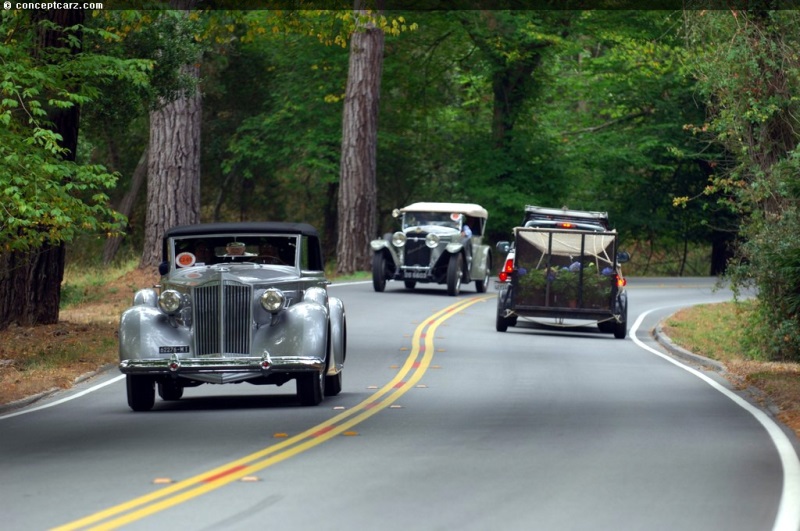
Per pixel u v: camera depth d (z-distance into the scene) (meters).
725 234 99.31
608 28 87.06
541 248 45.38
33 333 41.09
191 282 25.70
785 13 39.28
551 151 91.56
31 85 32.91
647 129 93.12
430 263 60.12
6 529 13.91
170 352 25.44
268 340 25.62
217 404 27.41
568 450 19.97
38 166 30.89
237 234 27.89
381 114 96.81
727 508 15.19
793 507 15.25
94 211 32.91
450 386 29.88
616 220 96.31
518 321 50.19
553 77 95.69
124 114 43.69
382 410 25.36
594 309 45.06
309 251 28.25
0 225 33.47
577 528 13.98
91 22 41.72
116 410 26.20
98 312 50.97
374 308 52.66
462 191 91.94
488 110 102.56
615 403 26.75
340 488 16.45
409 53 93.69
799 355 39.28
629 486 16.69
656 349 42.16
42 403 27.67
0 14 34.50
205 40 49.19
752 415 24.81
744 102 40.31
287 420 23.81
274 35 52.97
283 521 14.27
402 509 15.02
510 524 14.17
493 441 20.95
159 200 61.66
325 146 90.75
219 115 98.25
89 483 16.91
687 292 70.81
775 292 39.91
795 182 38.16
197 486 16.58
